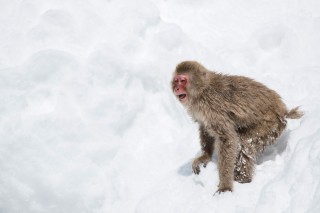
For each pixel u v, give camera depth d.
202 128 10.95
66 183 11.99
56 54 13.49
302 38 15.45
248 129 10.33
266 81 13.79
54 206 11.84
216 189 10.28
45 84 13.22
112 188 11.88
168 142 12.87
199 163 10.87
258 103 10.32
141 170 12.08
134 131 13.00
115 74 13.47
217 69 14.35
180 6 16.23
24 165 12.19
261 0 16.64
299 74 13.90
